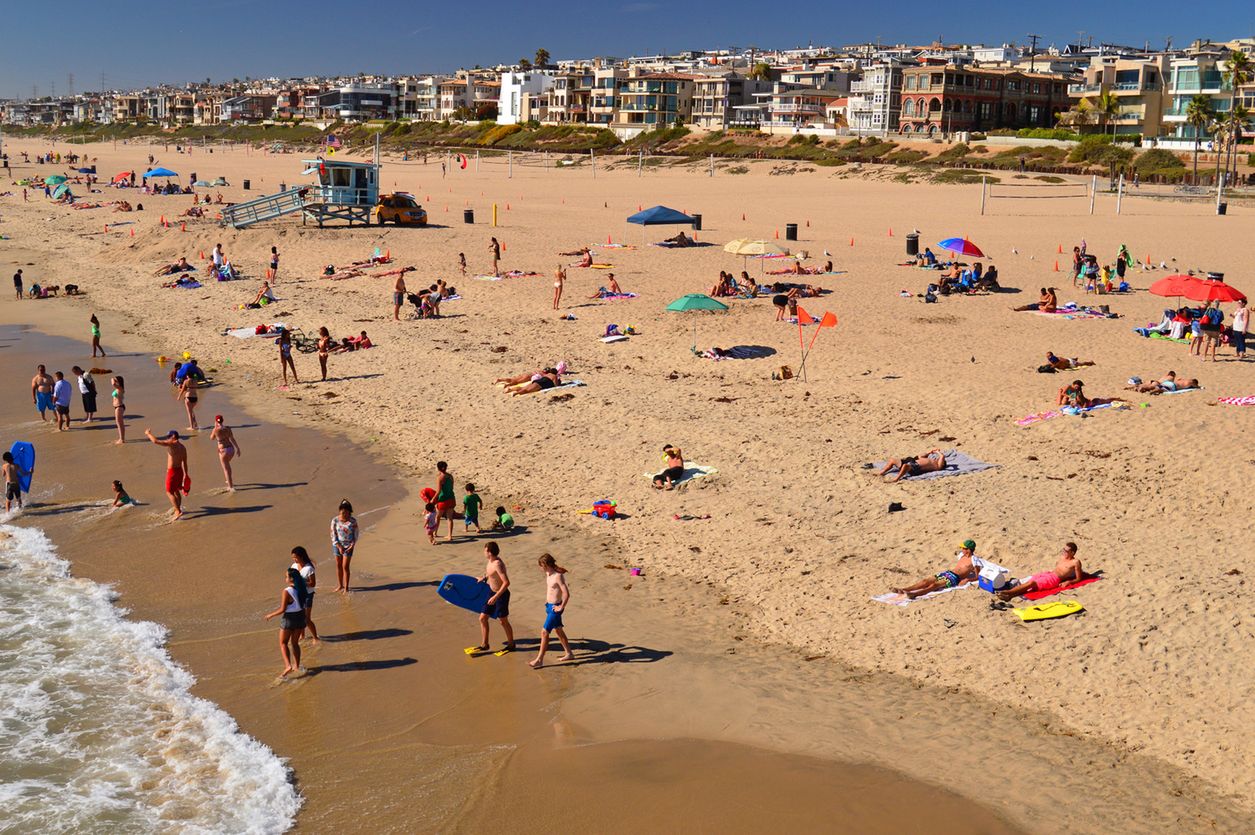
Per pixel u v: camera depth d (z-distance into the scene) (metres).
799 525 20.47
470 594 16.42
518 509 22.19
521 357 34.69
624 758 13.55
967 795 12.58
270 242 59.16
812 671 15.53
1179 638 15.45
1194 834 11.70
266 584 18.95
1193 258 52.31
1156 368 30.97
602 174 127.38
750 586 18.28
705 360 33.59
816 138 133.88
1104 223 67.94
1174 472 22.17
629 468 24.03
